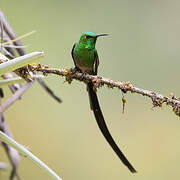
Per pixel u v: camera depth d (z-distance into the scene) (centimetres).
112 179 950
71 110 1045
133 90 422
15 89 480
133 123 1072
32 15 1071
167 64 1124
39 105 998
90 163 978
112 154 1000
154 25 1156
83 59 753
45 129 982
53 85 1034
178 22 1152
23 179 831
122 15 1148
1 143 469
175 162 1012
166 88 1116
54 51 1072
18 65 333
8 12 1052
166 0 1163
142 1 1159
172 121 1077
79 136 1019
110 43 1134
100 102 1082
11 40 477
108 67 1119
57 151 966
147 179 985
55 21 1087
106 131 476
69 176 935
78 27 1105
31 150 944
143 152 1034
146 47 1149
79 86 1063
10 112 947
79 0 1116
